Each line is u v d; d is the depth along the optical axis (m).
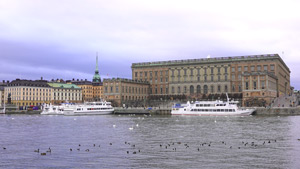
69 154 51.94
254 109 144.38
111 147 57.97
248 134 73.50
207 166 43.56
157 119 126.69
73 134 77.50
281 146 57.12
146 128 89.31
